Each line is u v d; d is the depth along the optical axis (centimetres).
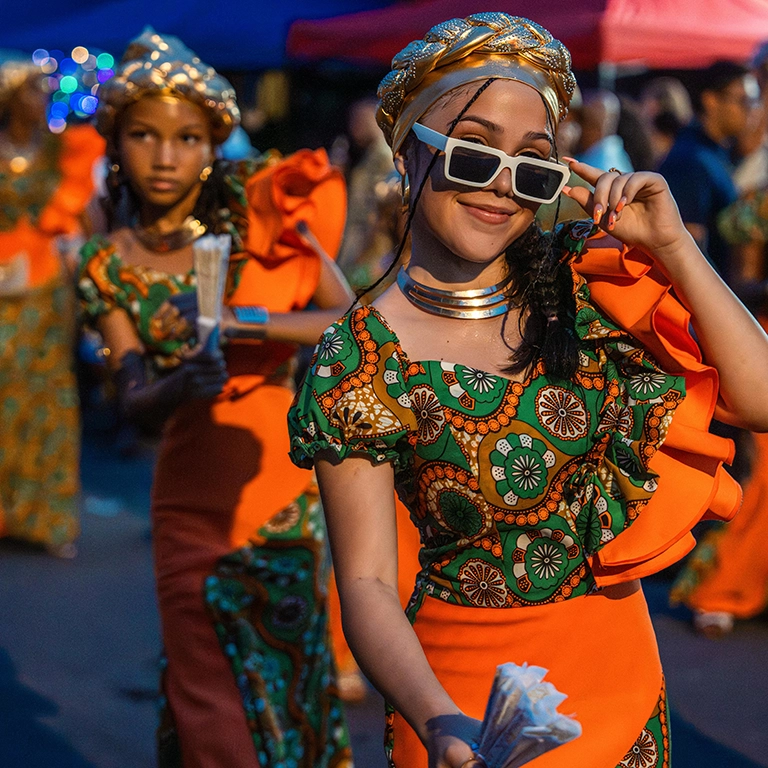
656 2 562
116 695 432
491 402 179
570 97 187
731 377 180
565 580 186
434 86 179
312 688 303
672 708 418
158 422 287
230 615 289
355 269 461
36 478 606
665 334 185
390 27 630
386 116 188
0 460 606
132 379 294
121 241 307
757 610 492
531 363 182
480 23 180
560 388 182
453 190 177
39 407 611
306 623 302
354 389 177
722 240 507
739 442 496
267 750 287
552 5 570
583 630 186
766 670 454
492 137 176
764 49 552
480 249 178
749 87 530
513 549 183
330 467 177
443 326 184
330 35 649
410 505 189
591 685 186
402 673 161
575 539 184
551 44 181
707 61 588
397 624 167
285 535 298
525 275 185
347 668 422
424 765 190
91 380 890
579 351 185
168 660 298
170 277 302
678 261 177
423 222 186
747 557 488
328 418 176
